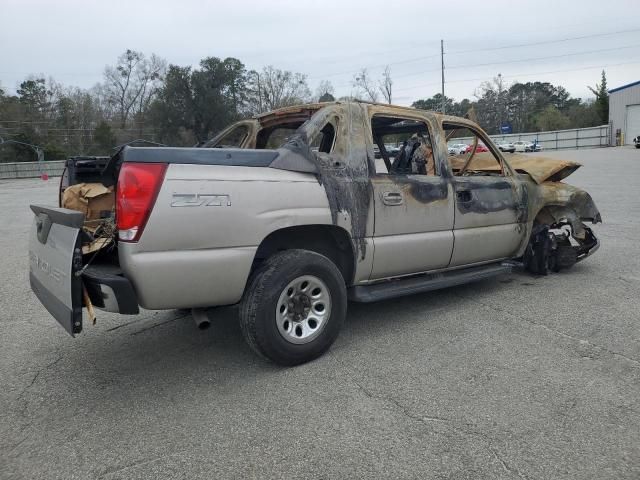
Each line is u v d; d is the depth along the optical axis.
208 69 55.94
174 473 2.62
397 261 4.42
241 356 4.09
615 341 4.17
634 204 12.45
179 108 54.75
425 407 3.20
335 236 4.12
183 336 4.58
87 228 3.87
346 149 4.12
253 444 2.86
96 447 2.88
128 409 3.29
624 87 53.44
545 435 2.87
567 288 5.74
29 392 3.57
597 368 3.68
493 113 91.12
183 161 3.29
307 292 3.81
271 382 3.60
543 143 60.59
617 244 8.04
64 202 4.04
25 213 15.48
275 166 3.70
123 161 3.16
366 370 3.74
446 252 4.81
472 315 4.90
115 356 4.17
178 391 3.51
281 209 3.63
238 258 3.44
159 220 3.16
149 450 2.83
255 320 3.54
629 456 2.67
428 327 4.60
